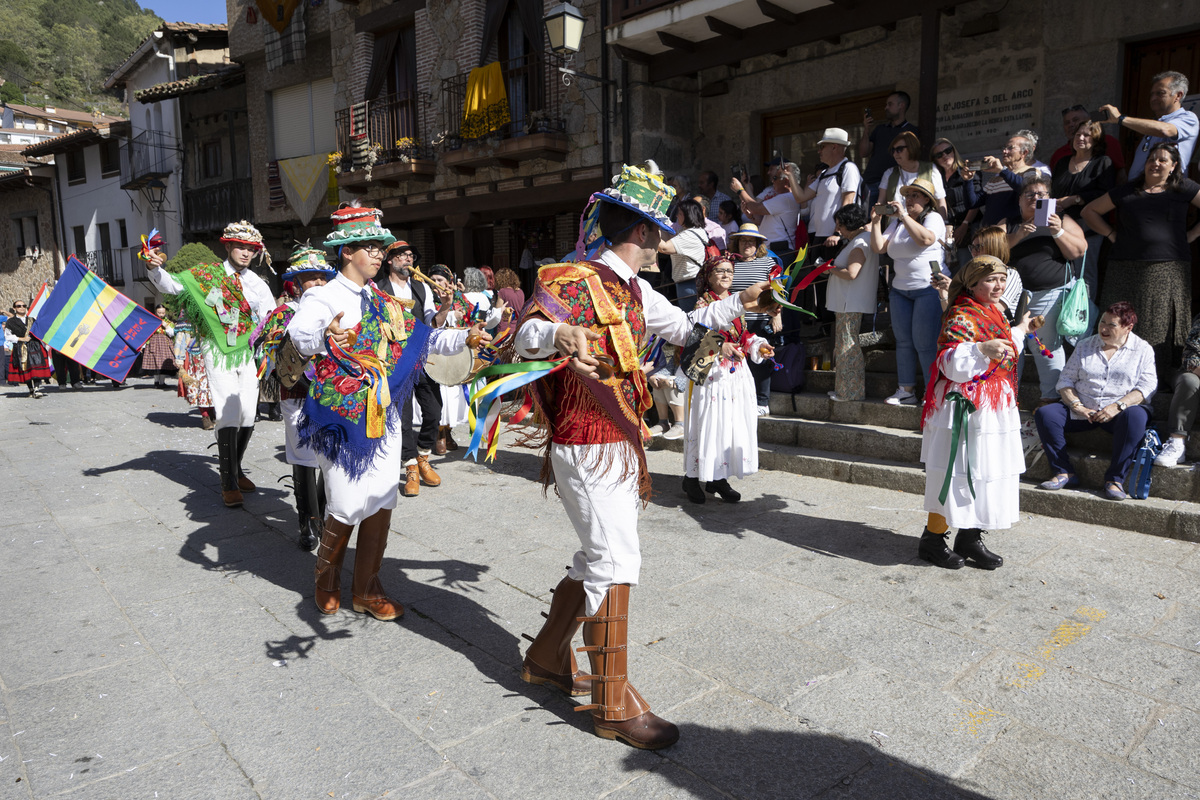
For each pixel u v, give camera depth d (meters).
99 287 6.90
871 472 5.64
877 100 9.30
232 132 19.53
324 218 16.84
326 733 2.75
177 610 3.87
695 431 5.23
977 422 3.89
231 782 2.49
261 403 9.78
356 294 3.60
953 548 4.20
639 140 10.41
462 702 2.95
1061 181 5.83
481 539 4.81
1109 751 2.54
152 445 8.20
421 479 6.13
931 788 2.38
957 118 8.56
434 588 4.05
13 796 2.44
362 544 3.66
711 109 10.77
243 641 3.50
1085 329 4.96
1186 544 4.30
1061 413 4.92
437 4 13.11
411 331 3.78
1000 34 8.16
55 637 3.59
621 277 2.66
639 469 2.67
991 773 2.44
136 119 23.75
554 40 9.41
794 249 7.50
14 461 7.59
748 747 2.60
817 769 2.48
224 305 5.44
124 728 2.82
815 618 3.55
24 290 30.42
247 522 5.35
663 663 3.17
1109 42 7.46
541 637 2.97
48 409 11.23
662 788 2.41
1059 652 3.18
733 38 9.03
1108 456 4.96
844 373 6.36
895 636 3.36
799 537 4.65
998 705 2.81
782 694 2.92
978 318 3.82
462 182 12.94
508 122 11.70
